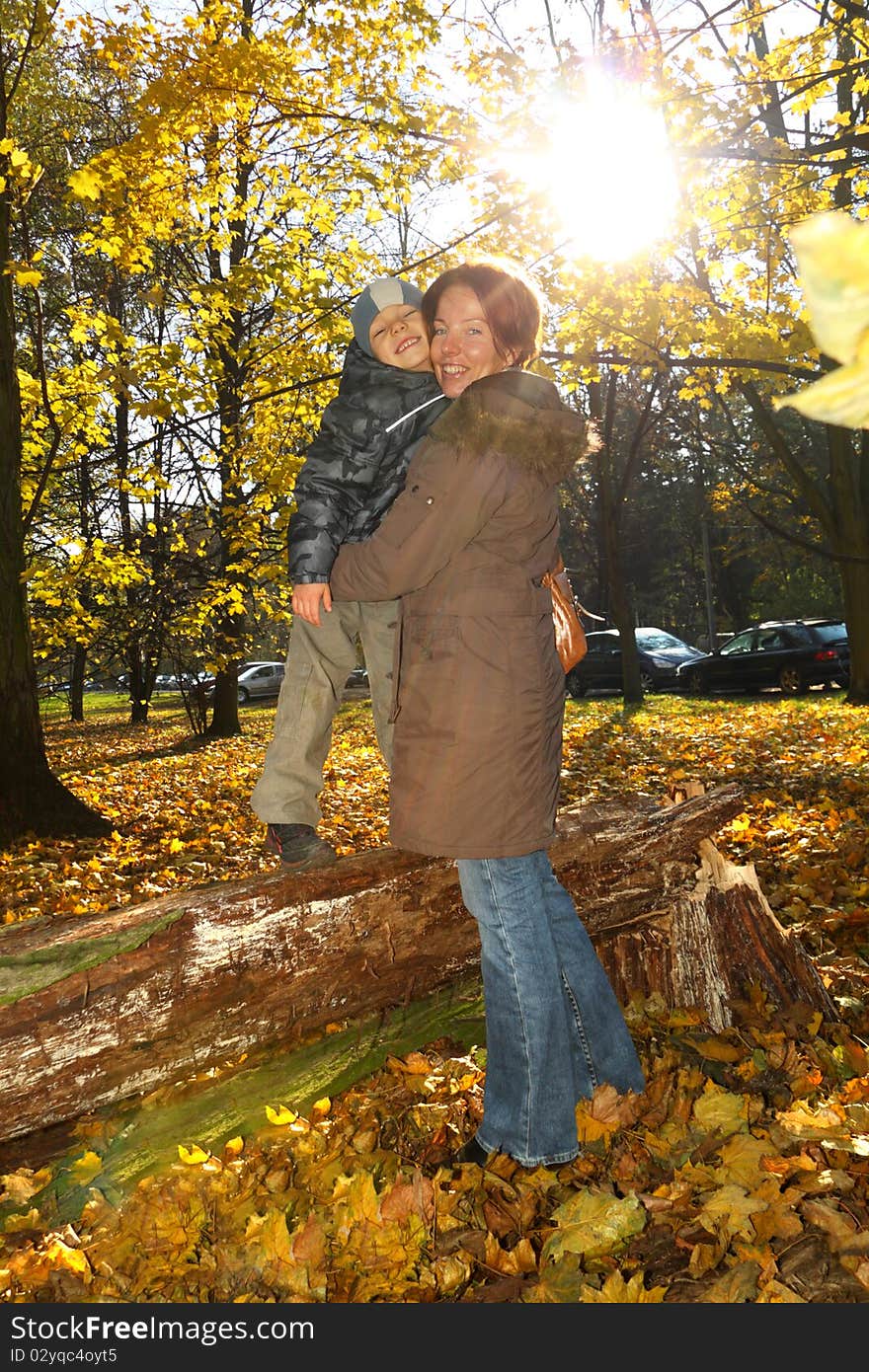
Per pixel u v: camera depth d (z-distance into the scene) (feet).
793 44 25.32
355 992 8.89
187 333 35.88
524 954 7.79
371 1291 6.94
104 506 43.06
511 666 7.32
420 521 7.16
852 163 19.84
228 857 23.77
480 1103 9.29
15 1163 8.28
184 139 23.18
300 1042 9.76
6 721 26.86
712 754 35.17
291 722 8.96
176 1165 8.39
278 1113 8.97
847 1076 9.53
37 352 29.68
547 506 7.47
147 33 22.76
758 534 118.42
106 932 7.56
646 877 10.74
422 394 8.59
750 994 10.64
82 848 25.41
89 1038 7.38
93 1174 8.23
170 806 32.50
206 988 7.89
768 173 25.44
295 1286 6.94
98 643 46.78
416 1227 7.33
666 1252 7.20
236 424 36.06
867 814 21.48
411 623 7.55
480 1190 7.84
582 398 44.19
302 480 8.45
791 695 63.31
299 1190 8.08
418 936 9.12
